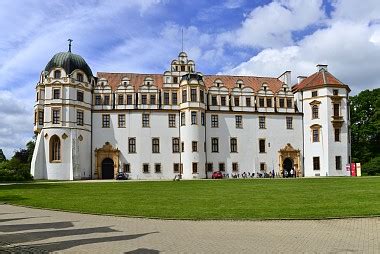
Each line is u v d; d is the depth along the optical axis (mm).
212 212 23969
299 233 17672
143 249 14781
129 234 17734
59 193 39625
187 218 21938
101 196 35625
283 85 92250
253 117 89312
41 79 83250
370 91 100500
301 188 42625
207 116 87188
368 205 26141
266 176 87062
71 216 23453
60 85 79688
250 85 94375
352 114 101250
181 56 88562
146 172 83938
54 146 78812
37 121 81562
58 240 16500
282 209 24891
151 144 84750
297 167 89562
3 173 70688
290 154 89500
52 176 77312
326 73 91938
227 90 89312
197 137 83812
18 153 114188
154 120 85500
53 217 23141
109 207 27094
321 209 24578
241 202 29109
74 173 77875
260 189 42094
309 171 89188
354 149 100875
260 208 25516
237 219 21453
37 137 81438
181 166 84750
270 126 89812
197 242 15984
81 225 20219
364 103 100062
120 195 36469
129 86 86000
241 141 88125
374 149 99125
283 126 90312
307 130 90438
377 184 46750
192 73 86438
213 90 88688
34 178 76688
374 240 16125
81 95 82125
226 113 88250
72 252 14367
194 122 84062
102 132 84125
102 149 83188
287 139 90062
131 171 83625
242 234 17547
